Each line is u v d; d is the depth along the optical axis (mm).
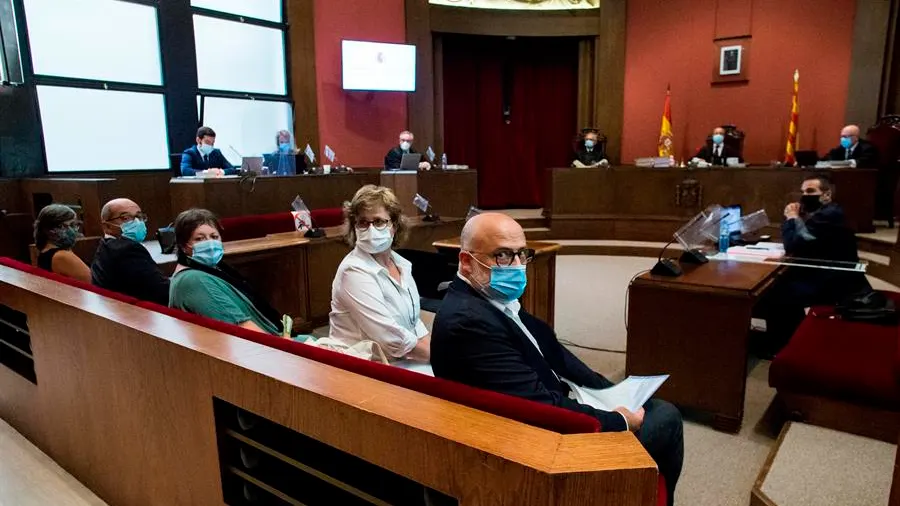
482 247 1607
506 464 922
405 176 5176
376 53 7457
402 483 1172
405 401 1134
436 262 3611
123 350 1675
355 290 2170
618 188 7480
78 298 1958
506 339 1524
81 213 4148
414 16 7902
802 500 1877
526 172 9492
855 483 1963
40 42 5094
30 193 4617
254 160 4891
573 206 7625
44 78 5109
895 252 5105
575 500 885
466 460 970
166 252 3949
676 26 8312
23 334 2301
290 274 3918
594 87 8914
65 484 2029
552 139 9461
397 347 2143
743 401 2539
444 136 9109
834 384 2281
